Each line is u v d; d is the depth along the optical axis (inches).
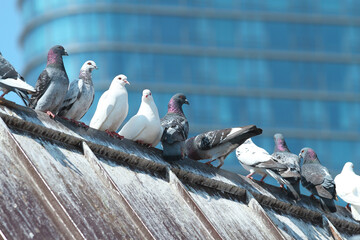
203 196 457.1
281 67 2500.0
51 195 341.4
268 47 2491.4
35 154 373.1
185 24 2463.1
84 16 2470.5
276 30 2513.5
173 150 466.9
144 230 364.2
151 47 2426.2
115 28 2443.4
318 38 2529.5
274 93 2477.9
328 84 2513.5
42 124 399.9
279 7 2527.1
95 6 2456.9
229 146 551.5
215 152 555.5
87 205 358.0
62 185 360.8
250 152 584.7
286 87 2491.4
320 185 600.7
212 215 435.5
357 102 2522.1
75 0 2496.3
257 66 2474.2
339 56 2536.9
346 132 2488.9
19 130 389.4
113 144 434.0
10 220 315.3
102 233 343.0
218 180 482.6
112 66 2406.5
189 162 482.0
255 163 574.2
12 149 362.3
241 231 441.1
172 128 486.0
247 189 501.4
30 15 2608.3
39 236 318.0
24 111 401.1
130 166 432.8
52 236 323.3
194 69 2432.3
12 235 308.0
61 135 406.0
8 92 455.2
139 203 390.6
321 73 2516.0
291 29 2527.1
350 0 2581.2
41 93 490.9
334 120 2495.1
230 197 484.7
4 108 390.0
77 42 2456.9
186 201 426.0
